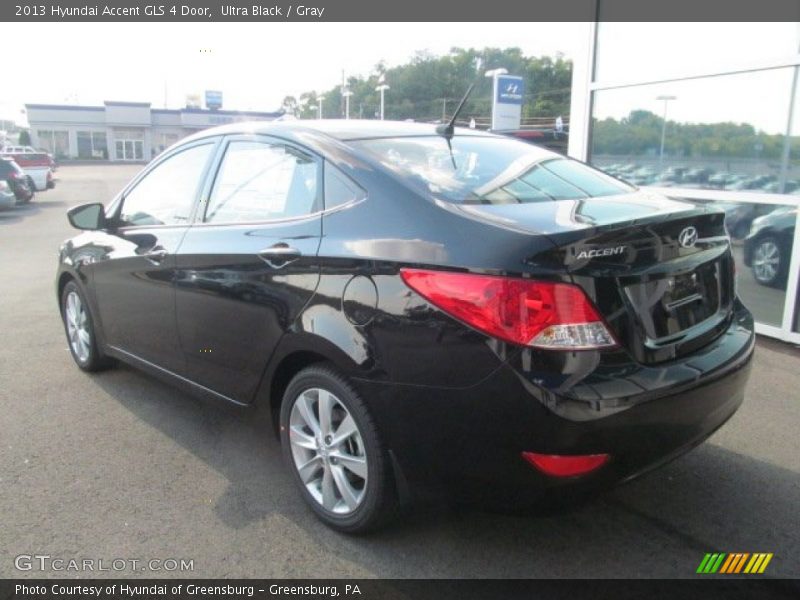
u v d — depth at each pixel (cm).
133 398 443
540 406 222
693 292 271
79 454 365
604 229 236
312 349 282
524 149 358
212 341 342
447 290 238
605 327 232
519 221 247
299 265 289
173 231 373
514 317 226
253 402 330
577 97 716
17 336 594
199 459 359
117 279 414
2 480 337
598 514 304
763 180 563
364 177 285
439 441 246
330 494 292
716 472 340
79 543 285
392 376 253
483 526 295
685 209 274
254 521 301
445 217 254
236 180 350
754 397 435
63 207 2253
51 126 6006
